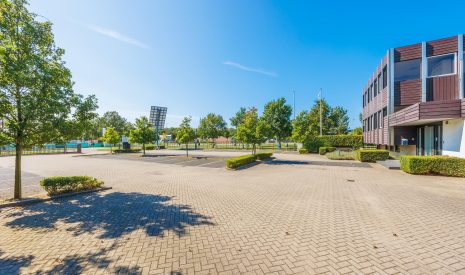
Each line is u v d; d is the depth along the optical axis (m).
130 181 11.34
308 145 33.00
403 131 17.11
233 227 5.32
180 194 8.58
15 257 4.00
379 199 7.62
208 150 41.94
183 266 3.69
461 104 11.10
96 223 5.59
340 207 6.82
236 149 44.81
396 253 4.07
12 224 5.55
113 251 4.18
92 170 15.45
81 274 3.48
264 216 6.08
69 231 5.10
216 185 10.22
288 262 3.80
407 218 5.82
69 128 7.78
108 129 34.97
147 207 6.92
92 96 8.48
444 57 14.90
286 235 4.86
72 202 7.51
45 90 7.29
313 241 4.57
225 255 4.04
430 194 8.18
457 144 12.23
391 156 19.11
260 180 11.38
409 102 16.05
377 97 21.33
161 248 4.29
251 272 3.52
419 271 3.53
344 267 3.65
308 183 10.50
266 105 43.88
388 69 16.86
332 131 62.50
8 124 7.12
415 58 15.77
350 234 4.89
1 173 14.38
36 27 7.63
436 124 14.45
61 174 13.73
